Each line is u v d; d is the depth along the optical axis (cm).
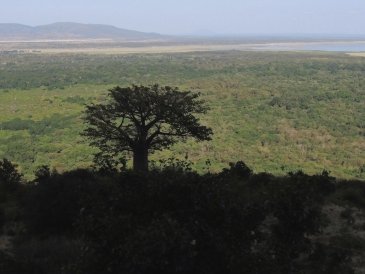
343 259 904
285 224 840
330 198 1431
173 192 685
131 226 639
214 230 649
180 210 666
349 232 1098
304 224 848
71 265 708
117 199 691
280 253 797
